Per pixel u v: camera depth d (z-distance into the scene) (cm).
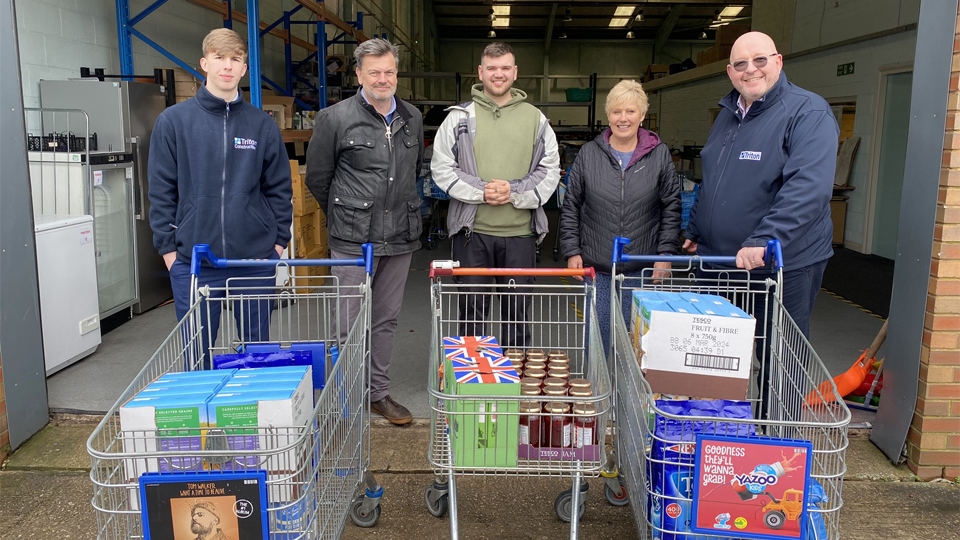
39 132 504
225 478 169
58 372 421
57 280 414
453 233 364
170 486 168
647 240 356
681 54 2652
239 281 323
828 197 270
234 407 180
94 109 507
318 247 616
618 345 250
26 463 323
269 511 173
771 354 251
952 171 292
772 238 265
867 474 316
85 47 547
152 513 169
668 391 222
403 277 360
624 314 344
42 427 353
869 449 338
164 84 552
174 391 190
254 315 328
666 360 220
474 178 349
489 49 343
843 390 376
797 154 272
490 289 375
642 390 207
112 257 503
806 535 185
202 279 317
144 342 478
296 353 233
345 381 228
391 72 323
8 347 328
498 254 366
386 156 337
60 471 318
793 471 183
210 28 768
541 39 2667
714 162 306
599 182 352
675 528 194
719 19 2383
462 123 352
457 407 219
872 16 862
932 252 303
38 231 396
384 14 1398
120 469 185
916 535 273
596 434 228
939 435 310
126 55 582
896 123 838
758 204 290
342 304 347
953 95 289
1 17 318
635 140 354
